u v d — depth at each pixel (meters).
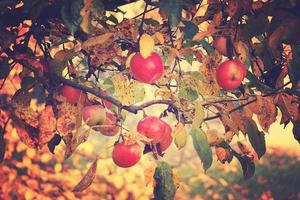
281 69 1.17
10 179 4.49
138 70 1.09
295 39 1.08
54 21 1.17
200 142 1.07
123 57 1.17
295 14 1.07
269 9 1.07
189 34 1.08
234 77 1.11
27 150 4.51
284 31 1.07
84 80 1.20
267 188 6.12
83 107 1.18
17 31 1.17
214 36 1.12
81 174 4.84
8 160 4.53
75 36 1.17
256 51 1.17
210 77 1.13
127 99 1.15
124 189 5.02
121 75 1.15
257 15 1.07
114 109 1.23
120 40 1.15
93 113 1.16
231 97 1.17
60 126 1.10
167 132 1.16
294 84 1.13
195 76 1.14
